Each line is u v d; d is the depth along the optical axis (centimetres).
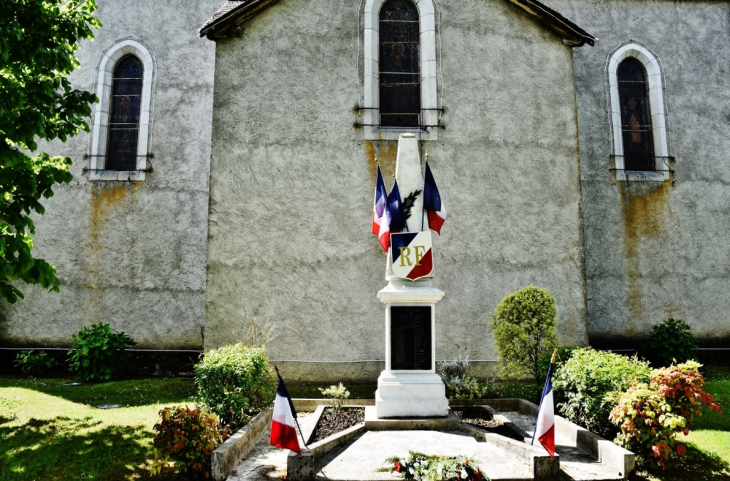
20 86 665
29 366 1115
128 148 1263
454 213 1031
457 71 1063
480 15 1080
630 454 531
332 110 1041
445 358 993
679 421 519
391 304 712
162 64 1270
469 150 1048
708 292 1235
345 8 1066
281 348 979
